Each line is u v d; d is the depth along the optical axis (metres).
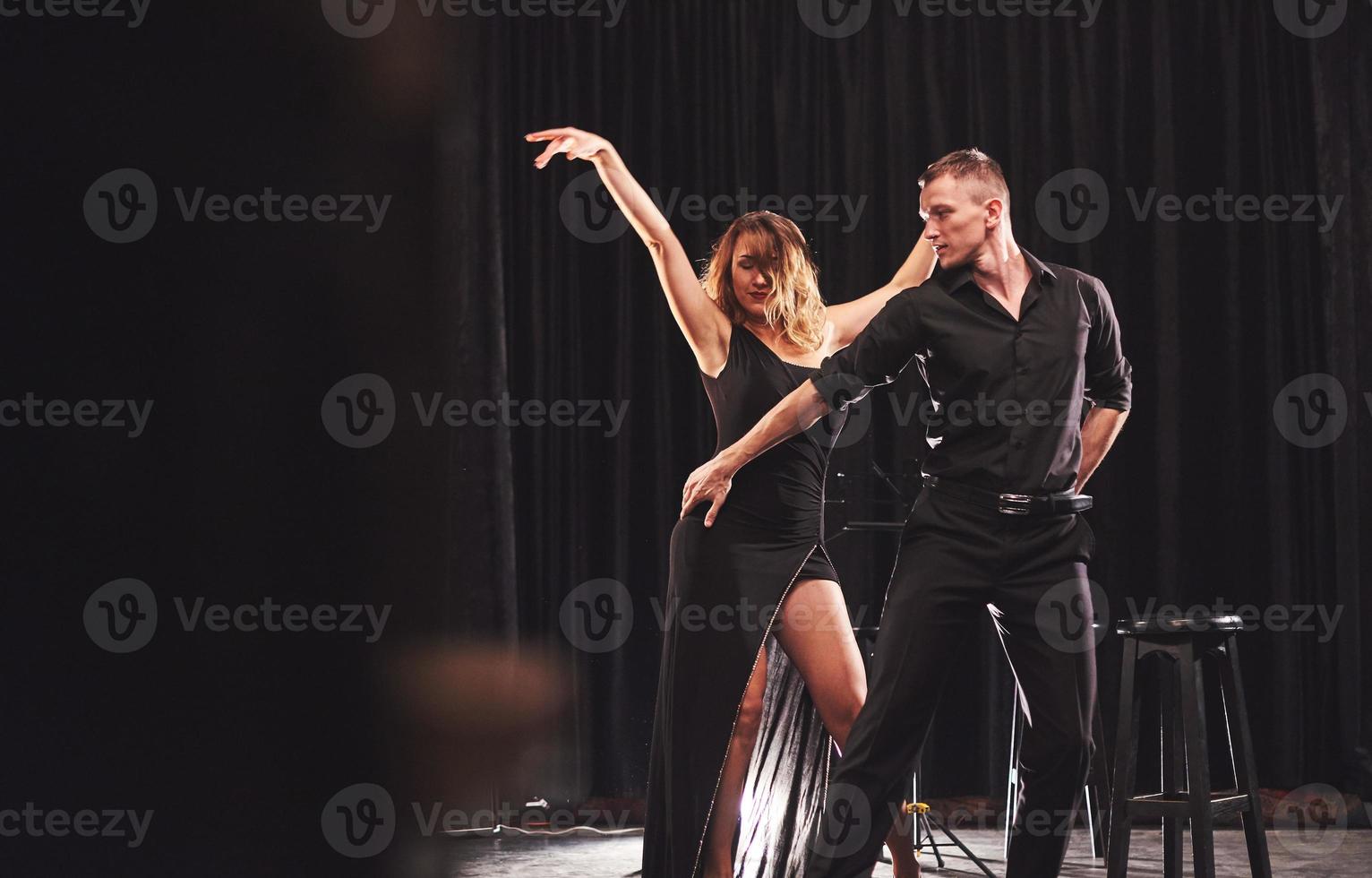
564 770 4.48
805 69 4.73
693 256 4.68
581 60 4.74
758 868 2.49
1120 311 4.65
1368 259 4.59
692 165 4.70
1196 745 2.30
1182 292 4.66
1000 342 2.03
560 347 4.66
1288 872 3.30
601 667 4.55
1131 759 2.40
